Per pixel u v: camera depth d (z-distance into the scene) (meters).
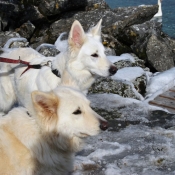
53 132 1.65
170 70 3.52
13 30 4.77
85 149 2.10
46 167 1.70
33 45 4.48
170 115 2.47
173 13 6.91
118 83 2.94
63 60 2.21
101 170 1.94
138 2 7.99
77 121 1.66
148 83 3.31
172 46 4.55
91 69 2.25
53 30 4.58
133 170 1.95
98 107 2.58
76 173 1.92
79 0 4.76
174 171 1.94
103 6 4.97
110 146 2.12
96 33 2.35
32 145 1.66
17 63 2.30
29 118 1.67
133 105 2.60
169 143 2.14
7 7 4.63
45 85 2.20
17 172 1.67
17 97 2.35
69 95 1.68
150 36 4.11
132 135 2.23
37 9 4.71
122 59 3.53
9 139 1.67
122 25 4.43
